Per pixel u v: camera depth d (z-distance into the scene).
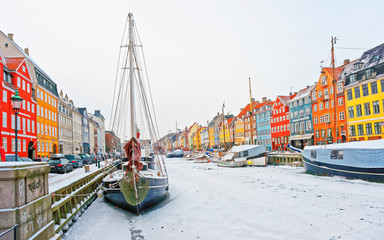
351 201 14.81
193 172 34.19
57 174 21.12
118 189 13.88
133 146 12.62
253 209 13.67
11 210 4.68
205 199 16.55
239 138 87.06
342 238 9.54
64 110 55.31
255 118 77.19
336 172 24.03
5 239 4.60
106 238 10.06
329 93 46.44
